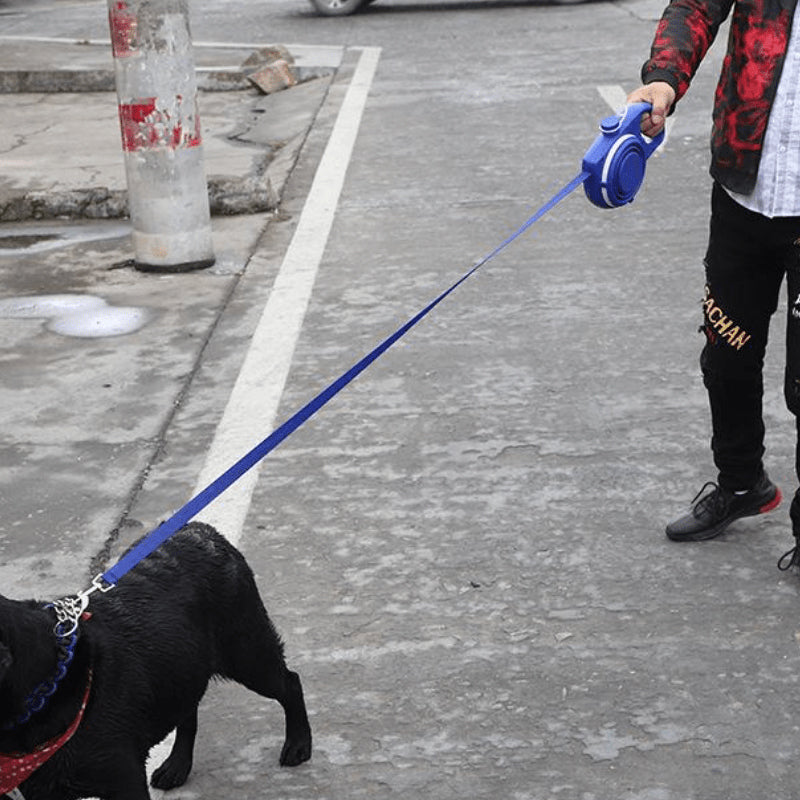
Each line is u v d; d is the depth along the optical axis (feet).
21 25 95.86
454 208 39.52
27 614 11.17
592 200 16.42
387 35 81.30
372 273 33.42
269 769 14.80
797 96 16.01
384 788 14.38
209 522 20.48
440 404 24.79
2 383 26.84
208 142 52.75
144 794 12.19
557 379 25.80
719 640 16.78
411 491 21.31
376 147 48.60
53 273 34.78
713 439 18.90
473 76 63.36
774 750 14.66
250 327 29.76
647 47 69.31
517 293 31.30
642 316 29.30
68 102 63.36
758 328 17.67
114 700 11.73
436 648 16.88
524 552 19.21
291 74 66.59
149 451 23.39
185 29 32.81
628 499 20.71
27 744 11.10
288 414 24.67
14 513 21.21
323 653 16.85
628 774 14.38
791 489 20.70
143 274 34.27
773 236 16.55
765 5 16.02
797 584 17.99
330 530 20.12
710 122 49.44
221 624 13.43
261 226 38.45
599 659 16.48
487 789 14.26
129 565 12.02
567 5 91.61
